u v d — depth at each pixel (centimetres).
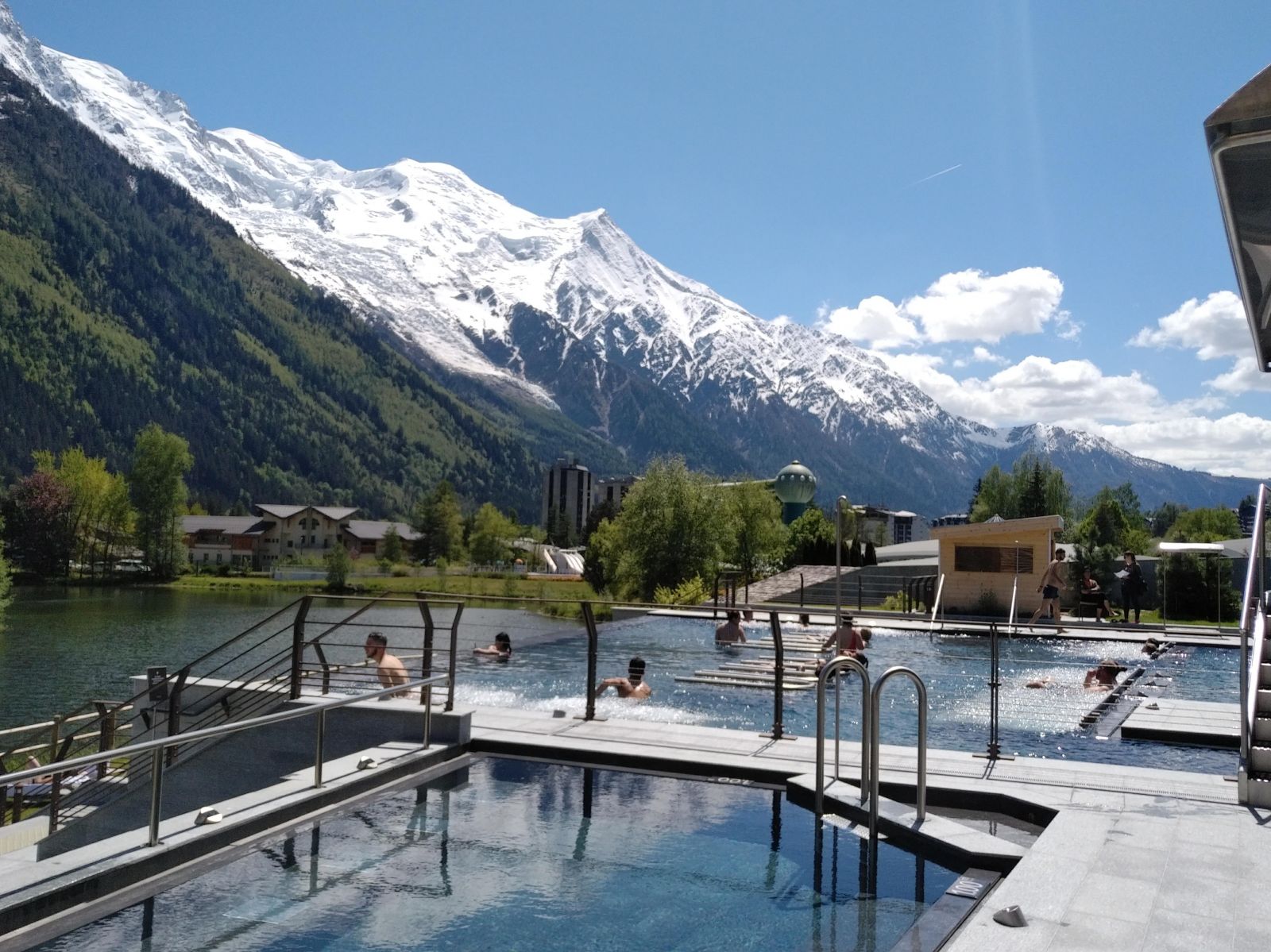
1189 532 8619
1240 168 513
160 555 12106
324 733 1122
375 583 11875
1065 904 576
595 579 5891
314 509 18875
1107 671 1836
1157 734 1303
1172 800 833
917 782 856
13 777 570
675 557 4575
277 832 777
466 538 16550
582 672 1936
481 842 756
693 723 1454
